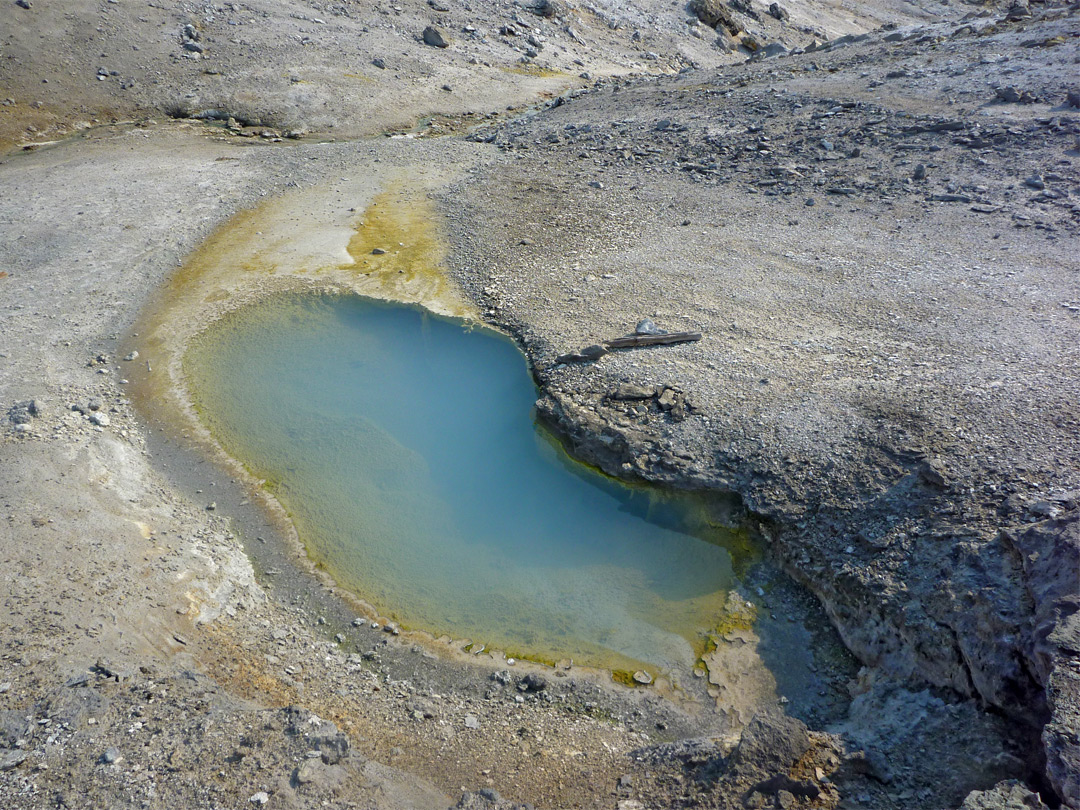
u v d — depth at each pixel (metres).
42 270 14.11
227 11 27.22
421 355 11.96
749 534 8.63
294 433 10.63
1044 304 10.73
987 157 15.14
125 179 18.12
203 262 14.53
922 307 11.07
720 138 18.17
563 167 18.19
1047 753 5.06
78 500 8.74
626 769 6.27
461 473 9.94
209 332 12.59
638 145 18.80
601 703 7.16
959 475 7.83
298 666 7.41
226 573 8.38
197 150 20.75
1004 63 18.39
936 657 6.70
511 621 8.02
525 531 9.09
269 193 17.44
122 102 23.08
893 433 8.60
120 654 6.91
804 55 24.42
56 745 5.90
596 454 9.63
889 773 5.68
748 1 43.41
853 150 16.31
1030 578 6.33
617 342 10.97
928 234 13.16
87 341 12.26
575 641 7.79
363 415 10.92
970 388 9.05
